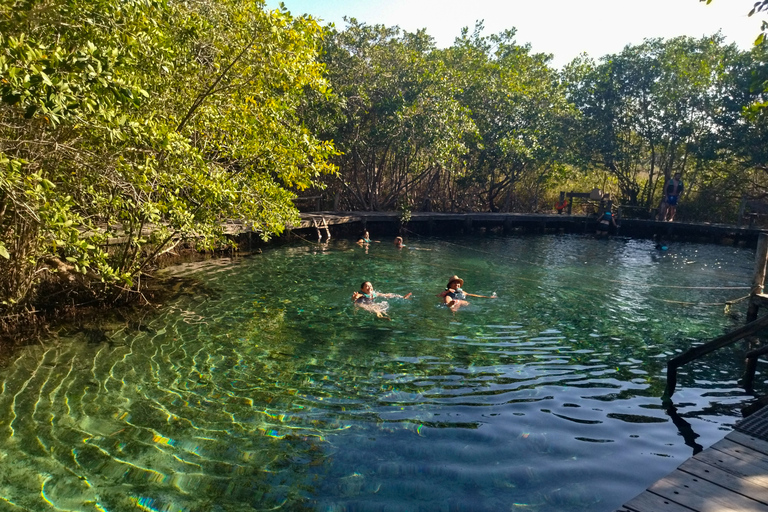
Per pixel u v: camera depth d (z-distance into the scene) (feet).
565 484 14.11
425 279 41.68
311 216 68.13
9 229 24.32
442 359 23.71
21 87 13.15
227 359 23.22
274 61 30.40
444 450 15.81
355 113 71.97
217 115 31.19
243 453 15.62
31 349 23.77
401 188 88.48
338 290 36.73
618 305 35.32
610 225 84.69
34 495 13.50
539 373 22.33
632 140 100.89
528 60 88.58
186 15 26.73
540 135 90.58
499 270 47.47
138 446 15.93
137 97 15.89
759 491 11.19
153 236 29.86
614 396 20.17
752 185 89.81
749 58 77.05
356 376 21.57
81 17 17.43
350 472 14.65
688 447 16.28
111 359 22.94
